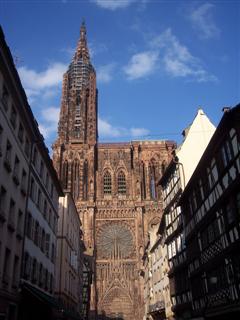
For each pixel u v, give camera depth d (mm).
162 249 58875
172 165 50406
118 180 113750
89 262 94062
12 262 31125
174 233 48469
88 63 138500
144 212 106812
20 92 32719
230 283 29516
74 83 131250
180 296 46062
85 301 83125
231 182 29391
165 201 55594
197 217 38719
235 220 28719
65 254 53125
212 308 33812
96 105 131500
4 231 29359
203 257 36562
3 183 29438
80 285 74125
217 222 32500
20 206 34094
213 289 33812
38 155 41219
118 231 105062
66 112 124375
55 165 112625
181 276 45781
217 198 32562
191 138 49719
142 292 92875
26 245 35406
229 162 29594
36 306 37375
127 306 96688
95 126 122938
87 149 116312
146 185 111625
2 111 29266
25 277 34719
